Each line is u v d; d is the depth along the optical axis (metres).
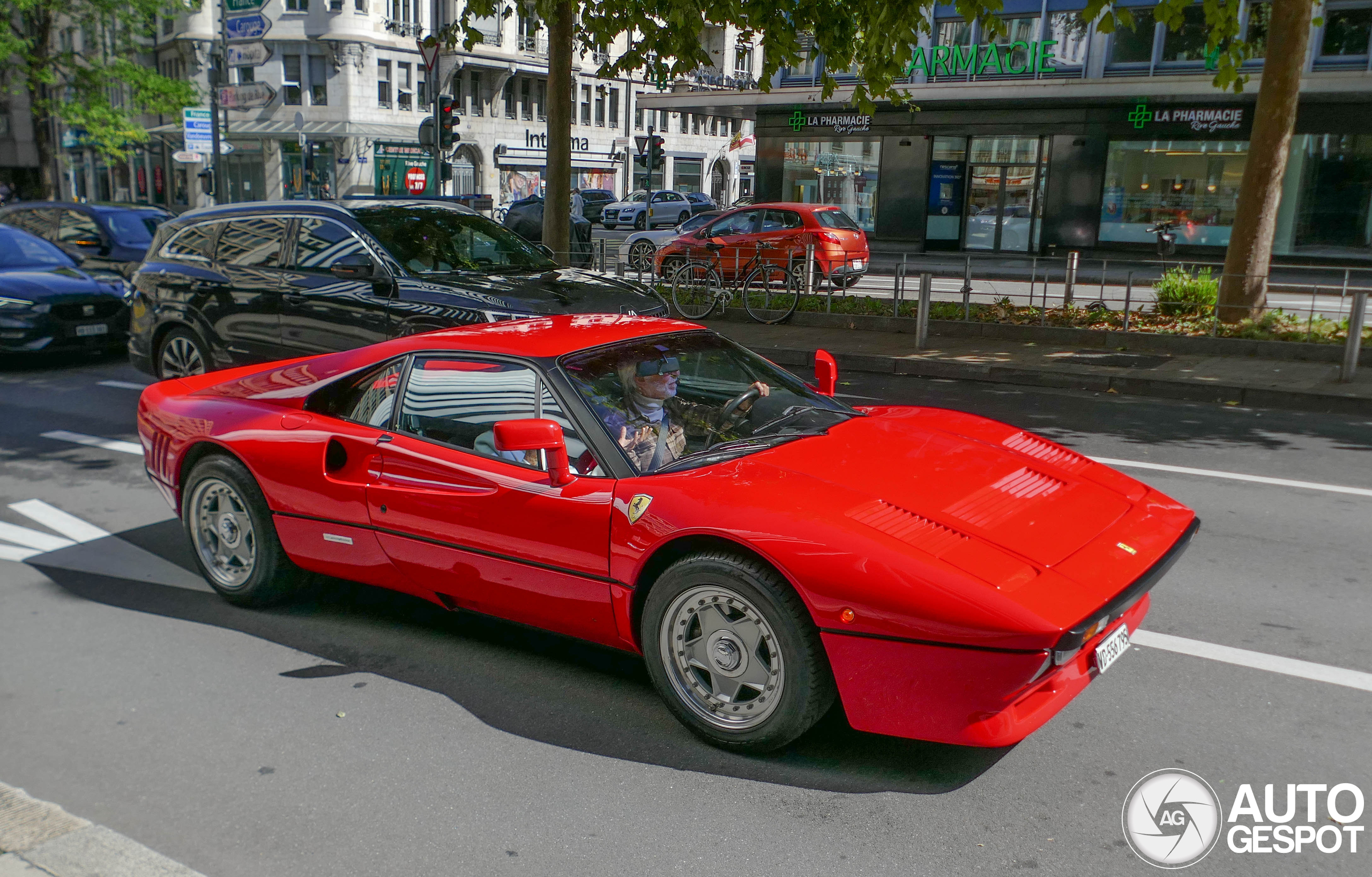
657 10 12.22
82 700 3.86
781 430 4.07
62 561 5.41
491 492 3.80
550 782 3.26
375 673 4.09
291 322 8.17
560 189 15.20
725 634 3.34
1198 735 3.50
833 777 3.27
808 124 29.56
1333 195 24.05
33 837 2.92
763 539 3.16
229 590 4.75
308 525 4.39
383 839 2.97
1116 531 3.44
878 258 26.67
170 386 5.20
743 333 14.50
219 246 8.83
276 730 3.62
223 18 32.12
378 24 46.22
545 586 3.74
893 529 3.18
